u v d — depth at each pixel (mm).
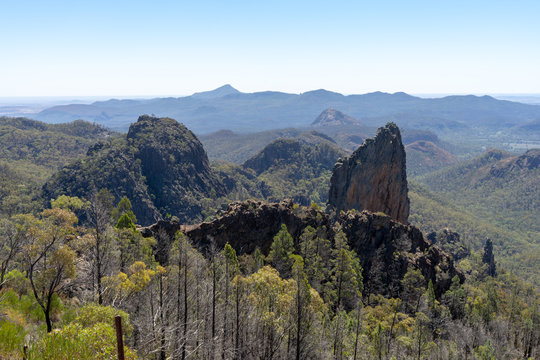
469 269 184500
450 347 74750
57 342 18562
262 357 44875
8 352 19938
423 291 90000
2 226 37469
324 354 50969
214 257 46531
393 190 177250
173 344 33531
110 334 19844
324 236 103875
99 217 38719
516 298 130875
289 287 52312
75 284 35812
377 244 116125
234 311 44156
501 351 87750
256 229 98062
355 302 78375
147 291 35656
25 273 39594
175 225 83562
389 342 68625
